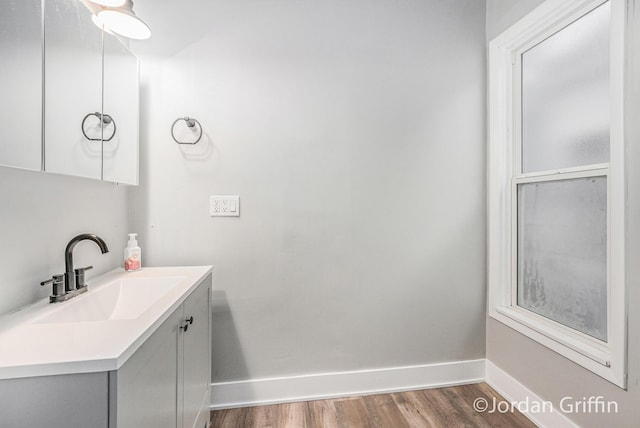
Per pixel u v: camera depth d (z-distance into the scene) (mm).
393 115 1810
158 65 1616
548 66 1550
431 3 1836
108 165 1297
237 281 1699
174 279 1333
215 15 1657
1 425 624
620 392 1166
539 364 1536
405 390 1834
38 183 1029
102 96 1254
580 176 1357
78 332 770
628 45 1136
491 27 1850
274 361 1733
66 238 1162
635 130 1120
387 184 1812
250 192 1696
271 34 1697
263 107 1696
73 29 1085
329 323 1774
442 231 1868
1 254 897
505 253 1804
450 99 1861
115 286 1268
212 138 1660
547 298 1558
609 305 1222
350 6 1761
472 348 1894
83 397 644
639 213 1110
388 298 1824
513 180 1753
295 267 1741
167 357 960
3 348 680
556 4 1414
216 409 1670
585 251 1352
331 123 1754
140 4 1598
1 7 802
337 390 1779
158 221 1632
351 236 1785
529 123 1671
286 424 1546
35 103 921
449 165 1869
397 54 1807
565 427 1388
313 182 1745
